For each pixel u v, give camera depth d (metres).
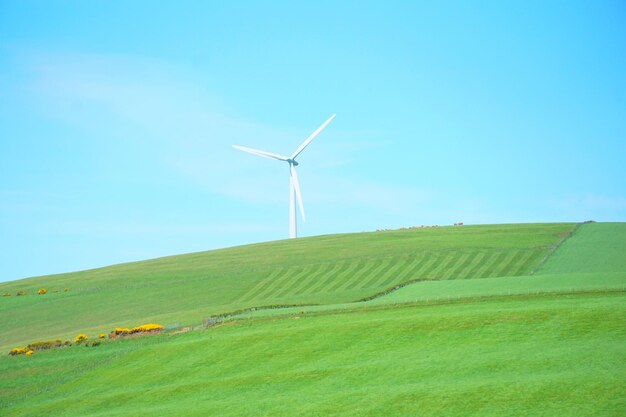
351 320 57.66
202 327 65.44
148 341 63.19
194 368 52.41
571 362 39.06
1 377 58.47
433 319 52.78
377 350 48.84
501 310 52.19
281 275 100.19
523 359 41.03
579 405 33.06
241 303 85.31
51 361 61.44
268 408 40.38
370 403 38.03
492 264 91.56
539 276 74.06
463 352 44.91
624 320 45.59
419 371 42.50
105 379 54.16
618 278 65.44
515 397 35.16
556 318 48.00
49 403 50.19
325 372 45.78
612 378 35.34
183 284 102.12
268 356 51.81
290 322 60.91
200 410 42.25
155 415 42.81
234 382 47.12
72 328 83.31
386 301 65.12
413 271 93.19
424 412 35.62
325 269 100.50
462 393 36.88
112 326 78.31
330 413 37.75
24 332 84.69
